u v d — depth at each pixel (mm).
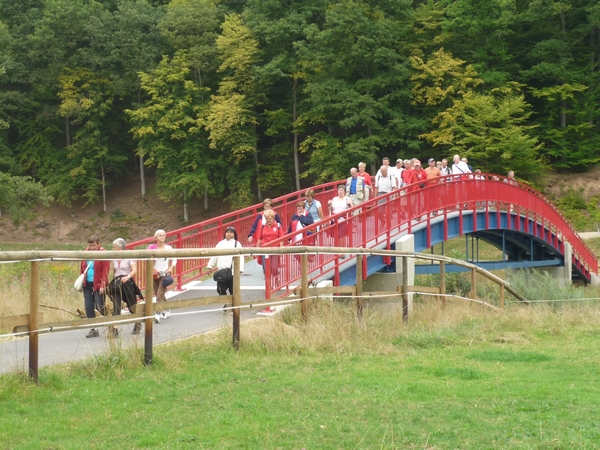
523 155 43281
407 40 50688
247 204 51438
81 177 55719
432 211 20875
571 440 5676
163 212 55000
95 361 7910
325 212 23688
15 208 39219
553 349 10844
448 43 49844
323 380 7789
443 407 6738
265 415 6273
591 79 48656
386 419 6254
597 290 28016
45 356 8609
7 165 57188
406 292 12922
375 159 46469
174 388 7254
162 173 52781
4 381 6797
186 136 51688
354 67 47531
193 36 55344
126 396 6867
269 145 57969
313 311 10789
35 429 5727
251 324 9953
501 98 46312
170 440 5551
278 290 13602
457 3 48469
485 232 27500
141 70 55969
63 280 16531
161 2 66875
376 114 46406
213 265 12961
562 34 49750
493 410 6680
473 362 9398
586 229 43281
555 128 48969
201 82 54719
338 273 15047
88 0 62500
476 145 44281
